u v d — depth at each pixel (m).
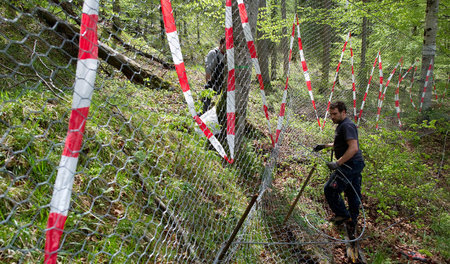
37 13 3.73
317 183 5.04
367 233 4.05
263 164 4.82
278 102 8.09
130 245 2.24
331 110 3.83
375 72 11.06
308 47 9.45
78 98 1.12
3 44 3.13
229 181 3.78
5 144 2.14
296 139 6.08
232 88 2.06
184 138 3.61
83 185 2.37
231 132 2.04
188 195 3.01
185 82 1.68
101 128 2.87
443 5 9.63
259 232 3.31
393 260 3.59
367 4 8.82
